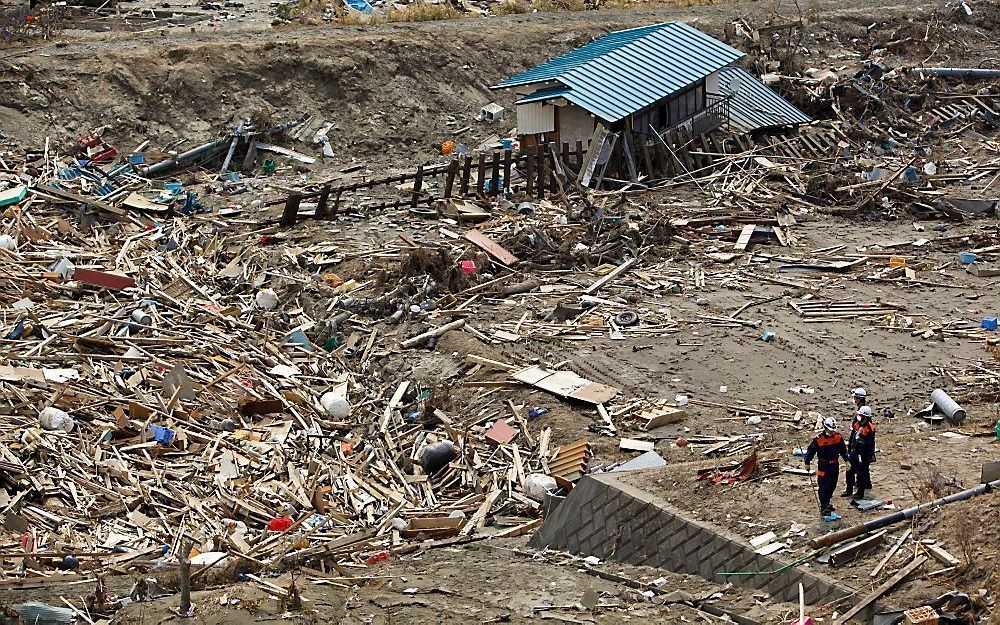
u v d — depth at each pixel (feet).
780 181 268.41
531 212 245.65
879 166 277.03
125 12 368.89
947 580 103.24
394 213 249.55
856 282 208.54
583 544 127.85
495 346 184.65
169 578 124.67
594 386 168.96
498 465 155.43
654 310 197.57
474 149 298.56
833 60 349.61
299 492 150.41
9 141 276.62
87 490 147.43
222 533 139.54
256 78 302.45
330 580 123.95
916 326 187.42
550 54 334.44
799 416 158.40
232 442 161.48
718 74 298.15
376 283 207.00
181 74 296.51
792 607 106.01
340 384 179.93
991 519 108.27
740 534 114.73
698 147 279.69
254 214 251.60
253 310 204.13
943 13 378.73
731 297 202.59
